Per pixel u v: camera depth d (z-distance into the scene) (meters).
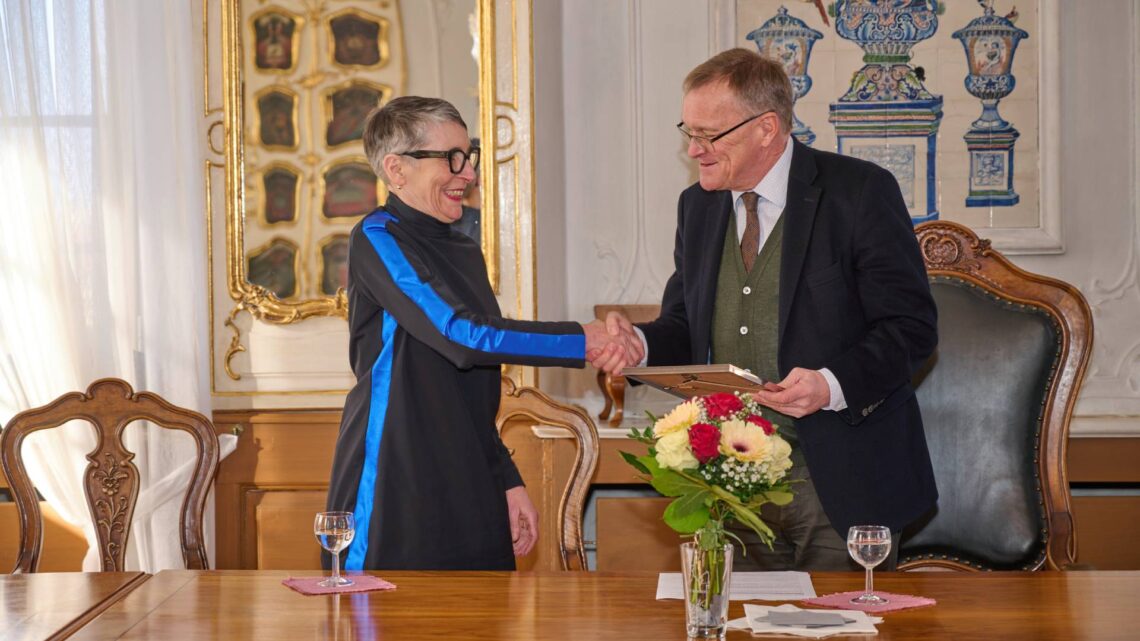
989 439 2.85
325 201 4.06
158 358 3.90
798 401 2.21
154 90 3.93
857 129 4.41
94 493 2.89
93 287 3.90
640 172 4.51
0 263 3.89
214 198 4.05
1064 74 4.36
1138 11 4.33
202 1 4.02
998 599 1.84
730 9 4.44
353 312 2.41
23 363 3.90
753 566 2.55
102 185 3.92
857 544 1.80
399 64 4.05
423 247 2.41
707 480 1.61
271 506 4.00
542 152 4.16
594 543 4.21
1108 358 4.34
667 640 1.62
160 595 1.94
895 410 2.39
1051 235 4.33
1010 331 2.87
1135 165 4.34
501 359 2.25
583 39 4.53
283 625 1.72
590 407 4.48
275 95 4.05
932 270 2.97
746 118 2.42
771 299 2.48
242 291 4.04
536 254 4.06
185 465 3.88
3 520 4.04
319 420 3.99
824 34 4.41
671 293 2.79
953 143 4.38
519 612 1.79
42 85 3.90
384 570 2.21
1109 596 1.86
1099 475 4.12
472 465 2.32
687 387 2.22
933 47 4.39
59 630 1.71
